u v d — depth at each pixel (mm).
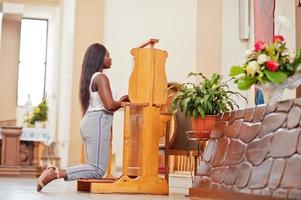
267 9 6051
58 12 14898
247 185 2865
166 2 9750
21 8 14805
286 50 3127
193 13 9562
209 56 9266
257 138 2945
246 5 8000
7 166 10008
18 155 10109
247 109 3238
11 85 15469
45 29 16641
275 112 2863
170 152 5539
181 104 4367
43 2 14641
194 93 4324
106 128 5188
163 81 5418
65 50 12969
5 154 10055
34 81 16469
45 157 12727
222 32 9008
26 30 16547
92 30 9938
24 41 16516
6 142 10070
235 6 8766
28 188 5805
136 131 5320
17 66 15562
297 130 2584
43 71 16531
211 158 3512
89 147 5176
